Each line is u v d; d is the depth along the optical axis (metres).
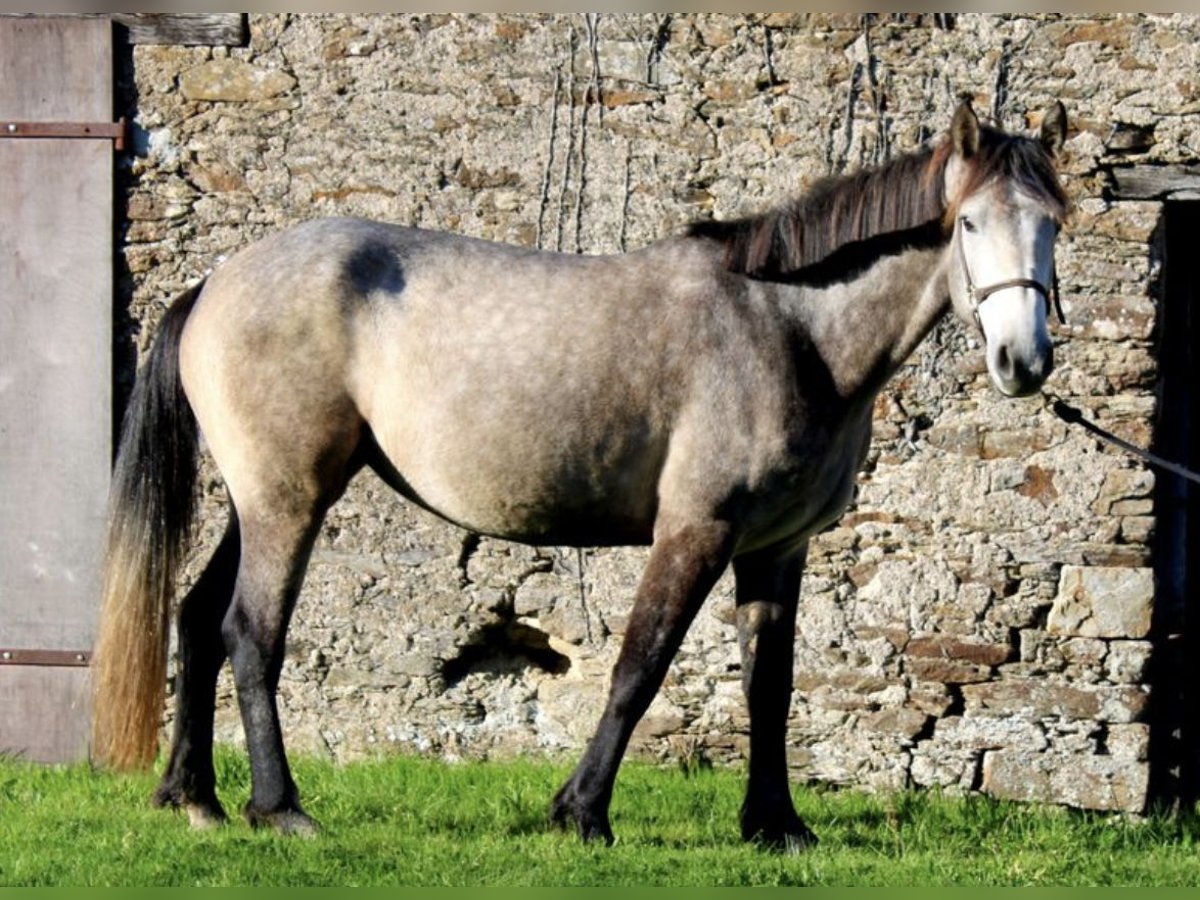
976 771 12.77
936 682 12.80
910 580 12.84
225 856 9.64
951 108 12.91
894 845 10.67
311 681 13.42
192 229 13.52
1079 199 12.73
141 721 10.55
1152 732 12.83
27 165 13.52
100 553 13.29
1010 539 12.73
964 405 12.81
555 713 13.23
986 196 9.41
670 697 13.08
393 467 10.38
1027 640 12.70
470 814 11.12
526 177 13.31
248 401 10.19
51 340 13.49
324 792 11.77
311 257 10.30
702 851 10.05
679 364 9.91
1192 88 12.60
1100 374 12.67
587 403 9.97
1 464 13.48
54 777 12.41
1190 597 13.53
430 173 13.38
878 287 9.94
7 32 13.51
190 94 13.54
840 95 13.04
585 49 13.27
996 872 9.88
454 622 13.28
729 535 9.84
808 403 9.88
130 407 10.78
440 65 13.38
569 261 10.32
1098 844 11.12
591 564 13.16
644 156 13.22
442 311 10.17
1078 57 12.77
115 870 9.37
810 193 10.04
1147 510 12.58
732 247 10.05
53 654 13.49
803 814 11.66
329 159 13.45
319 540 13.38
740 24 13.15
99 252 13.51
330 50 13.45
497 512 10.24
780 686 10.38
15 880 9.21
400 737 13.35
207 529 13.45
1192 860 10.63
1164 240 12.86
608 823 10.04
